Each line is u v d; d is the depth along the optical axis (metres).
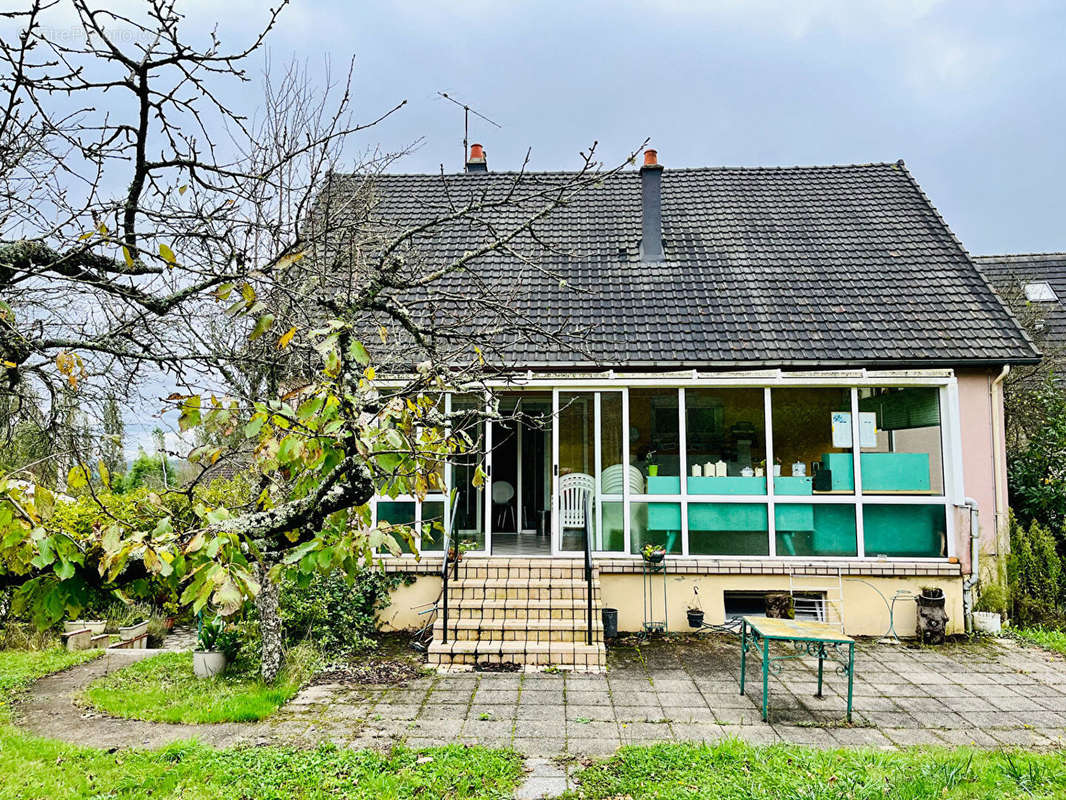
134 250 3.46
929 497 10.93
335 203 7.42
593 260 14.40
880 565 10.65
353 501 3.22
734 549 11.01
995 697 7.96
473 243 14.59
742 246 14.72
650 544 11.08
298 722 7.12
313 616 9.48
